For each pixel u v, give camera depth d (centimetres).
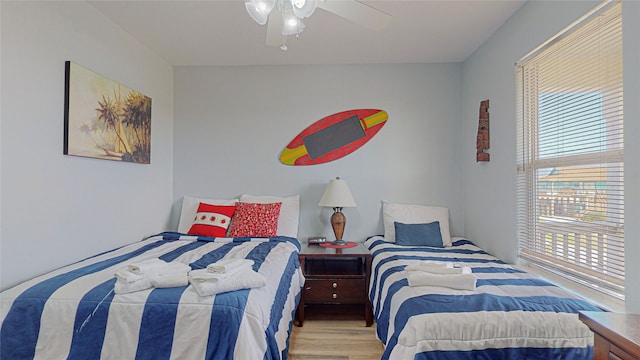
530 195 229
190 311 152
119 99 255
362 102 340
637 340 88
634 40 141
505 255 256
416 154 339
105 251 243
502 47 259
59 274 181
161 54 314
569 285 192
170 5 228
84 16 221
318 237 338
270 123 343
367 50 306
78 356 149
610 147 164
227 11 236
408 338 149
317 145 341
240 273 172
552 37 199
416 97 340
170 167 341
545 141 214
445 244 307
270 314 169
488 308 156
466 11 237
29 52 182
